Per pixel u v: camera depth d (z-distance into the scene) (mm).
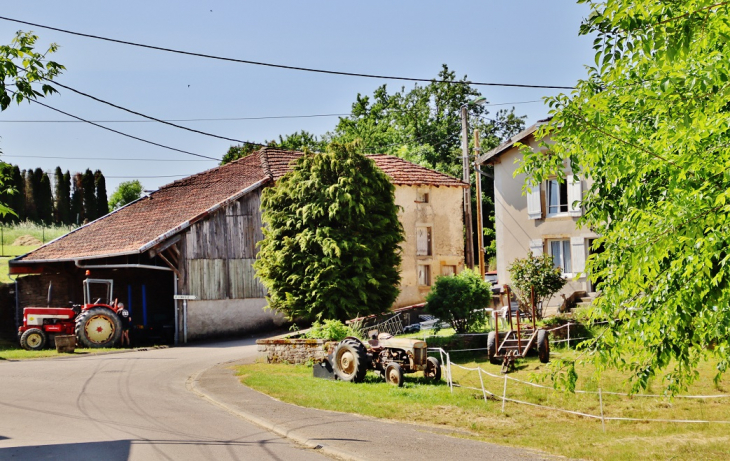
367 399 14711
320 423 11977
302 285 22641
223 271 30578
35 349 25797
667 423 12742
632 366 8508
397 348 17453
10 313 30547
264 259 23969
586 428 12547
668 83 6766
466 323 22969
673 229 6535
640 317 7730
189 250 29641
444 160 62250
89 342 26250
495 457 9633
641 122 8305
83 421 11703
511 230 30375
